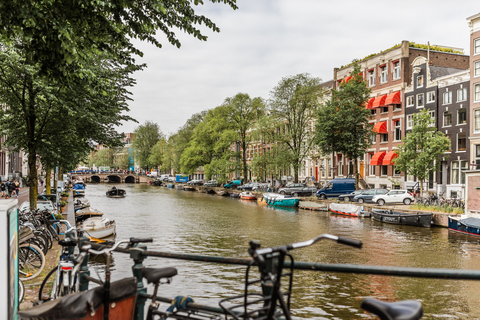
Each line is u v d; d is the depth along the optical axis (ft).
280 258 8.60
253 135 165.58
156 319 11.53
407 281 45.39
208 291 40.91
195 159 219.00
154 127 354.95
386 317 7.39
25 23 20.99
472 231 75.15
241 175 227.20
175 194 215.31
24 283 28.37
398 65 147.13
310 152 181.68
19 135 56.90
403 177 138.92
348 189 142.72
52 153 55.88
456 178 120.98
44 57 24.03
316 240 8.68
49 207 68.69
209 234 78.02
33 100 52.34
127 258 52.26
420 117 105.50
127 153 460.96
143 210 126.62
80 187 210.18
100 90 35.47
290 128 156.97
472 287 43.42
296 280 45.39
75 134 57.88
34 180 57.16
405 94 142.31
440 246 66.33
